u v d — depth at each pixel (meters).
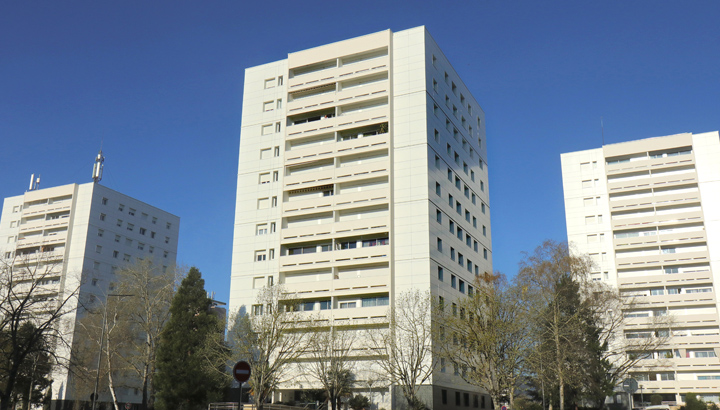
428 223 64.75
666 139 100.56
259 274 69.62
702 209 95.88
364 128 71.69
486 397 73.44
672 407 79.88
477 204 81.62
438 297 63.94
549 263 62.03
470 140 82.75
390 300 62.69
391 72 71.94
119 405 88.06
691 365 87.62
